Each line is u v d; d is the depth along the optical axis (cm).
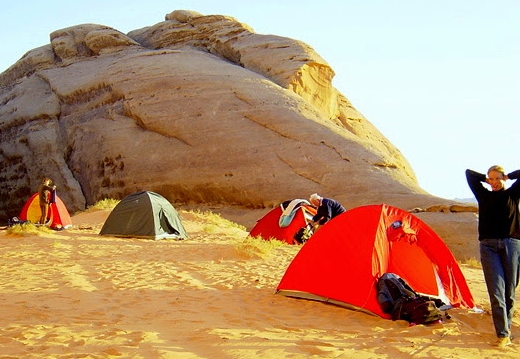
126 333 688
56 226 2122
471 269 1513
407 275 895
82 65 5547
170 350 615
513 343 672
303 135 3944
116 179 4319
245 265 1302
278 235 1886
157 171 4141
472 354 622
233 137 4041
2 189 5244
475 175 692
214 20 5662
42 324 732
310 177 3706
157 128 4334
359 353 616
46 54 5912
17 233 1786
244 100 4275
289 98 4334
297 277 923
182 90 4481
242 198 3809
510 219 669
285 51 5056
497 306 662
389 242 878
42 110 5172
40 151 4944
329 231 907
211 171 3950
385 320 792
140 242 1767
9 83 6128
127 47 5631
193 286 1028
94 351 611
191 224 2442
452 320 779
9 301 871
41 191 2073
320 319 799
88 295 930
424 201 3294
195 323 753
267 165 3831
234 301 909
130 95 4650
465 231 2898
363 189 3531
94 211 2978
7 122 5362
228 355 603
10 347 621
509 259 668
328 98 5225
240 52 5216
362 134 5594
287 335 695
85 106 5016
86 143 4712
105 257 1401
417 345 655
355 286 847
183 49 5484
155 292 970
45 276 1109
